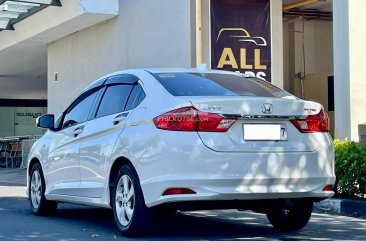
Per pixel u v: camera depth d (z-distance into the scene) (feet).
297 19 76.48
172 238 25.94
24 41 76.23
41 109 143.13
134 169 24.70
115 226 29.86
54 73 77.66
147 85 26.30
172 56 59.21
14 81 112.16
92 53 69.72
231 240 25.70
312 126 24.93
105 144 27.17
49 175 32.68
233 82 27.37
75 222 31.50
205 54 57.00
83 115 30.68
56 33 72.43
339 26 46.83
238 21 57.93
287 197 24.13
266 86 28.07
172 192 23.08
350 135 45.78
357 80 46.11
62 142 31.58
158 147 23.62
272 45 58.95
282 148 24.03
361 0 46.34
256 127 23.86
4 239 26.63
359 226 29.94
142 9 62.49
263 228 29.17
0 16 71.26
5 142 90.07
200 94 25.29
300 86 77.05
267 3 58.85
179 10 58.34
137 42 63.10
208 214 34.17
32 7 67.72
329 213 34.81
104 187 27.07
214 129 23.43
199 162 23.07
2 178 66.95
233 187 23.25
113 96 28.55
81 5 62.13
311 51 77.66
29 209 37.47
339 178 35.40
